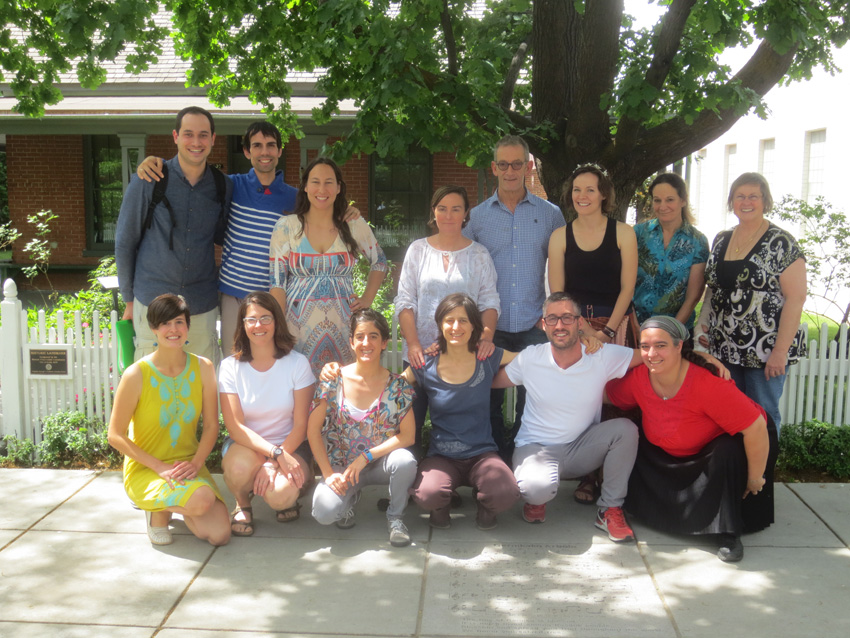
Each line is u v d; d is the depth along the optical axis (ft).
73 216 46.32
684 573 12.16
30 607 10.93
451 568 12.30
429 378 14.06
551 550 12.98
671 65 17.97
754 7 17.08
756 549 13.02
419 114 18.44
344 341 15.17
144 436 13.44
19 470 16.47
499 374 14.48
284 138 27.94
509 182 15.30
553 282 15.38
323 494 13.17
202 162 15.24
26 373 17.90
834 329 31.07
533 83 22.24
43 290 45.62
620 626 10.61
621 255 14.85
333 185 14.49
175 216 15.16
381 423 13.70
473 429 14.02
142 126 40.09
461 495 15.51
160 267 15.34
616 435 13.64
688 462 13.32
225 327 16.22
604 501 13.80
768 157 52.47
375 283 15.90
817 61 20.98
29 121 39.75
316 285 14.85
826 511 14.64
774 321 14.35
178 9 21.50
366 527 13.92
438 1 17.80
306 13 21.39
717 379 12.85
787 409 17.79
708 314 15.85
